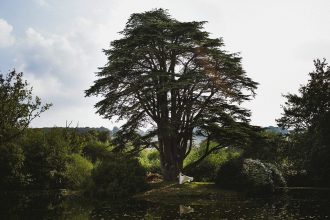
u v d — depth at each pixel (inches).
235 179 1042.7
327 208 753.0
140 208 781.9
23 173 1091.9
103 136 1843.0
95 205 848.9
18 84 1065.5
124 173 1039.6
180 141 1173.1
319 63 1272.1
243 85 1140.5
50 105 1095.6
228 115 1118.4
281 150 1304.1
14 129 1059.9
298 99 1280.8
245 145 1165.7
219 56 1080.2
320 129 1114.7
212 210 736.3
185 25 1102.4
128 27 1176.8
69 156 1229.7
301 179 1211.9
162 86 1035.9
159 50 1130.7
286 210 727.1
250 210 730.8
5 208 797.2
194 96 1141.1
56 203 890.1
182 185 1066.7
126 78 1125.7
